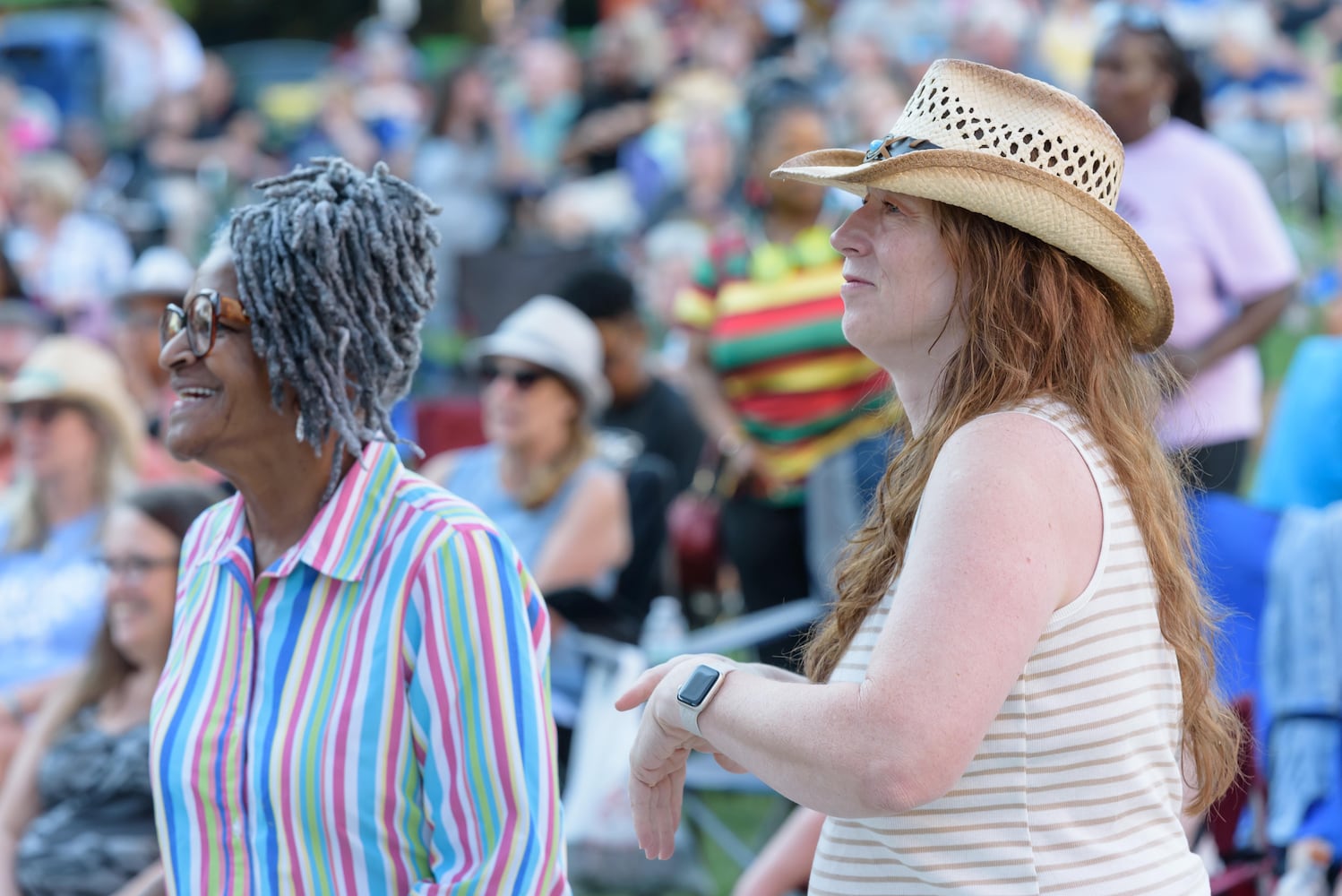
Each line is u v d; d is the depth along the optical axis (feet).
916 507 17.38
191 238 106.11
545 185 114.93
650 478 48.42
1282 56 134.62
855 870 17.49
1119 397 17.88
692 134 100.17
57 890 32.53
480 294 72.79
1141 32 45.60
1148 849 16.96
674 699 17.85
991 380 17.20
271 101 166.30
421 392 84.48
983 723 15.64
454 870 18.43
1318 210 118.01
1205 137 46.70
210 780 18.85
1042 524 16.28
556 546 44.52
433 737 18.56
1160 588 17.47
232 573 19.70
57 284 96.63
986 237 17.48
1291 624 34.96
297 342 19.44
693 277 51.42
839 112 106.42
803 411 48.11
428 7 209.15
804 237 48.88
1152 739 17.20
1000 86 17.95
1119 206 45.65
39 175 98.63
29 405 45.21
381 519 19.44
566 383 45.01
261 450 19.77
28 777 33.96
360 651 18.76
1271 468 42.63
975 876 16.56
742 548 50.06
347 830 18.44
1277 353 94.68
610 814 40.52
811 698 16.34
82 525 45.52
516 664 18.95
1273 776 34.71
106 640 33.99
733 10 152.25
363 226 19.63
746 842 50.34
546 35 176.04
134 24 163.63
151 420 52.08
